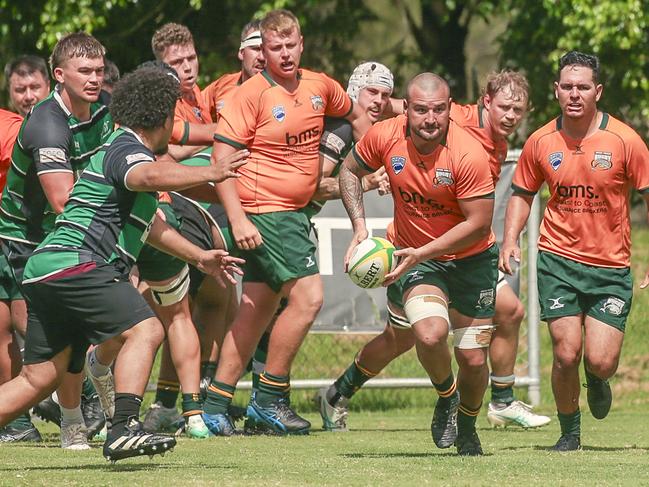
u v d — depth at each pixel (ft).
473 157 72.23
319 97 93.61
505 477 64.44
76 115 78.18
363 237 77.20
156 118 65.62
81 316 64.39
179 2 195.42
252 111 91.91
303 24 200.95
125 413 63.93
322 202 98.02
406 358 142.31
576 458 75.31
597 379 82.02
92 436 93.09
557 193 81.25
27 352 66.18
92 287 63.77
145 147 64.90
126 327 64.28
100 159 65.10
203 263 72.54
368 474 65.26
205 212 94.17
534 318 125.39
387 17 271.49
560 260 81.25
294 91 92.84
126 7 187.52
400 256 72.23
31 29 178.40
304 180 93.15
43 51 187.52
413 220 75.46
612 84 188.55
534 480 63.31
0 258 88.53
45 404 96.32
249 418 96.22
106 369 86.28
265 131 91.86
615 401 134.41
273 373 95.61
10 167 78.59
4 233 79.66
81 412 84.58
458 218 74.59
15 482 60.59
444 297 73.87
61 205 75.36
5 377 90.12
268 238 92.53
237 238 89.15
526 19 193.67
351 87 103.76
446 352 72.33
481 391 75.56
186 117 100.27
